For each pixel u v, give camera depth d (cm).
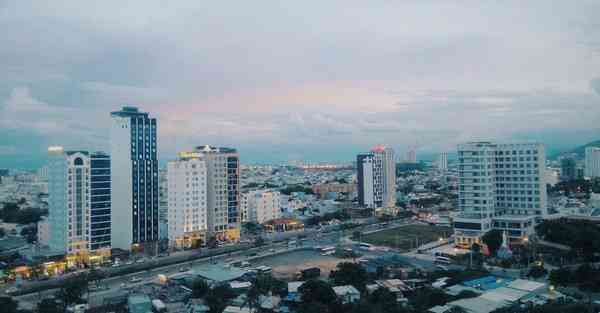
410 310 18638
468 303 18838
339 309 19075
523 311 17662
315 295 19750
